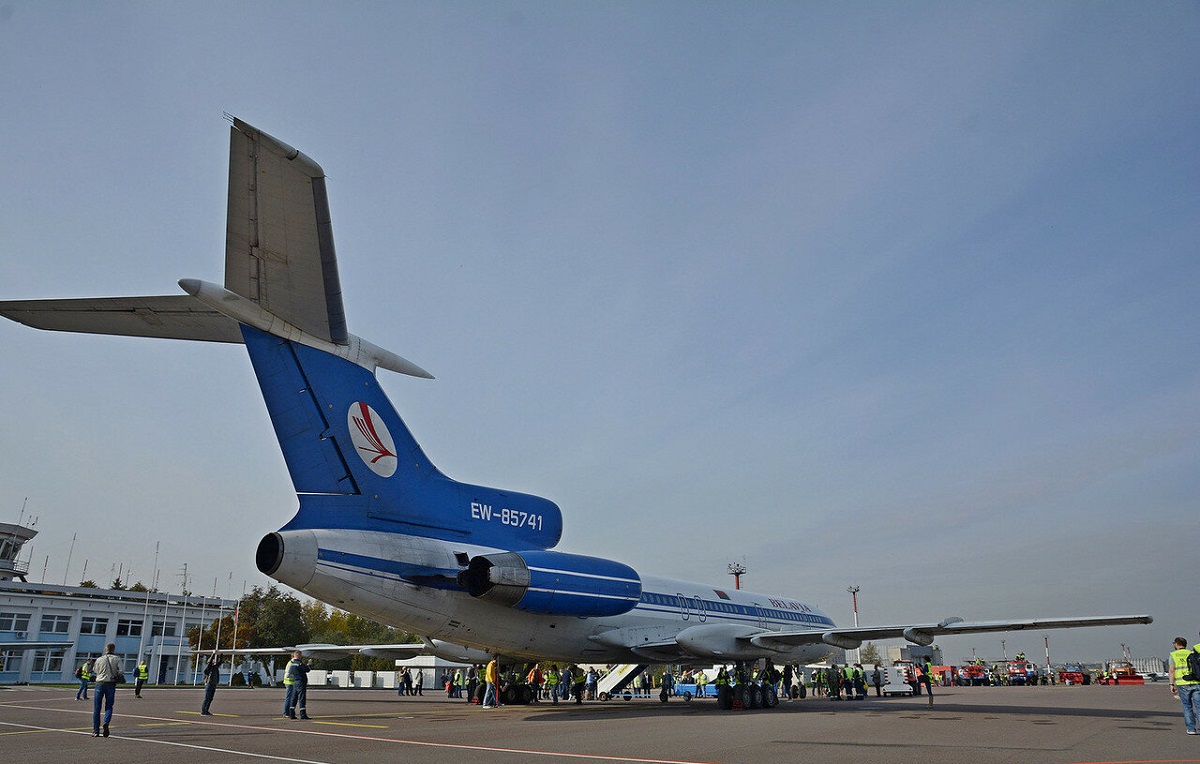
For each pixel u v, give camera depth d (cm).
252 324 1089
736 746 1016
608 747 998
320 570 1179
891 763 847
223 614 6178
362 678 4644
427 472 1423
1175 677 1198
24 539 5631
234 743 1040
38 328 998
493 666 2083
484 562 1355
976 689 4156
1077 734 1196
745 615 2438
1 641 4747
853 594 5244
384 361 1345
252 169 825
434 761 845
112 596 5378
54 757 883
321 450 1234
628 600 1609
